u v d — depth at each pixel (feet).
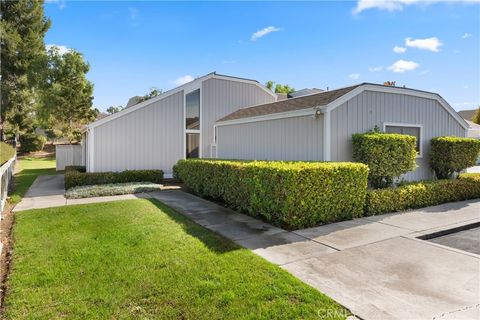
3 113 97.76
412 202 24.68
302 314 9.40
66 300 10.37
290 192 18.80
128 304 10.09
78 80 91.20
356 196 21.76
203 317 9.30
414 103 31.14
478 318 9.24
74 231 18.33
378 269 12.86
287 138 30.76
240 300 10.22
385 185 26.48
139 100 88.12
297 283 11.37
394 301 10.24
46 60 88.58
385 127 29.07
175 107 45.62
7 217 22.82
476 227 20.51
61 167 62.59
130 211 23.88
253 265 13.10
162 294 10.69
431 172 32.60
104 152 40.63
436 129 32.99
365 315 9.39
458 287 11.24
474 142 31.68
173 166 44.06
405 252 14.87
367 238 17.11
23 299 10.45
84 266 13.10
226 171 26.00
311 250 15.25
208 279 11.79
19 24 100.22
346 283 11.56
